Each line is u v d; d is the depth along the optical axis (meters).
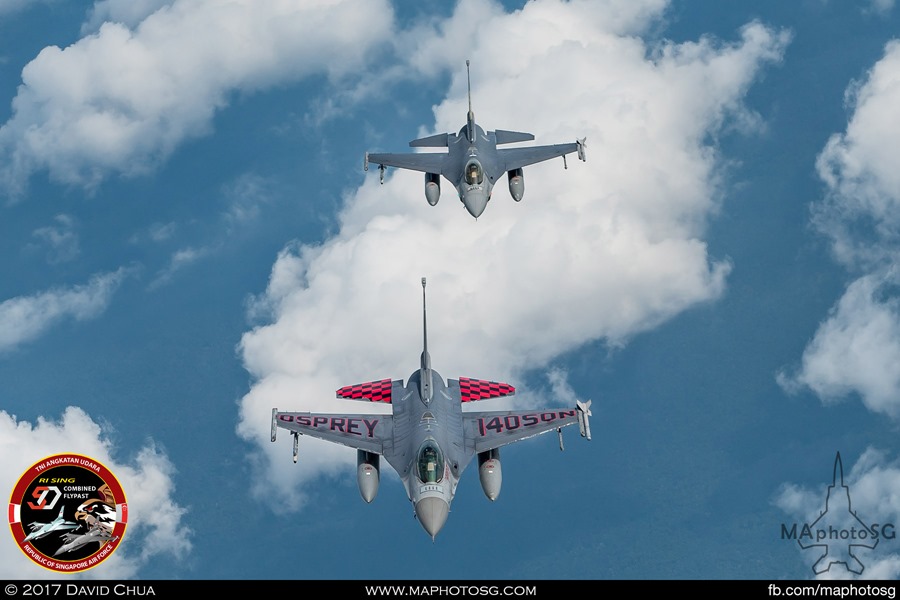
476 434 89.81
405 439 88.88
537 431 89.31
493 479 88.12
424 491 82.38
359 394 96.44
